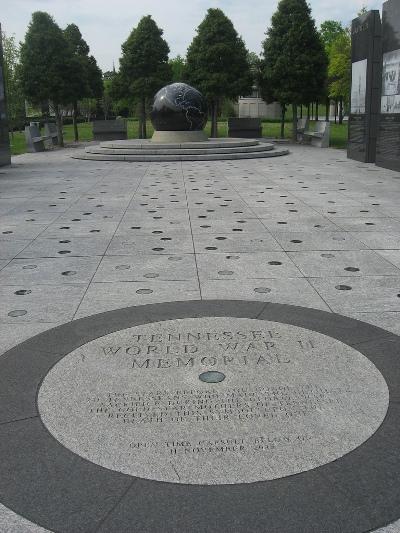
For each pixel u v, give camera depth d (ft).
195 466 10.42
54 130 105.19
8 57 112.98
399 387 13.17
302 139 99.50
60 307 19.25
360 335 16.24
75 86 93.61
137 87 102.12
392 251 26.02
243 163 65.05
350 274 22.63
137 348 15.46
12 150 93.45
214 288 20.95
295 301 19.48
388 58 54.85
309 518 9.14
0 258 25.80
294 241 28.04
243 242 27.96
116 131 109.91
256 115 246.27
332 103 231.30
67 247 27.58
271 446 10.96
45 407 12.55
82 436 11.43
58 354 15.26
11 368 14.52
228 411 12.18
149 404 12.53
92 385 13.46
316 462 10.48
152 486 9.93
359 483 9.93
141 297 20.07
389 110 55.62
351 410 12.19
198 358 14.71
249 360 14.57
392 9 53.06
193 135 78.18
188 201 39.78
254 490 9.78
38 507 9.51
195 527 8.98
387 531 8.88
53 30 91.20
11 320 18.17
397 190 43.29
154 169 60.13
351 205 37.35
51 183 50.31
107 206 38.37
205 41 99.19
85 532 8.95
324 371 13.96
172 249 26.81
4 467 10.54
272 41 93.97
